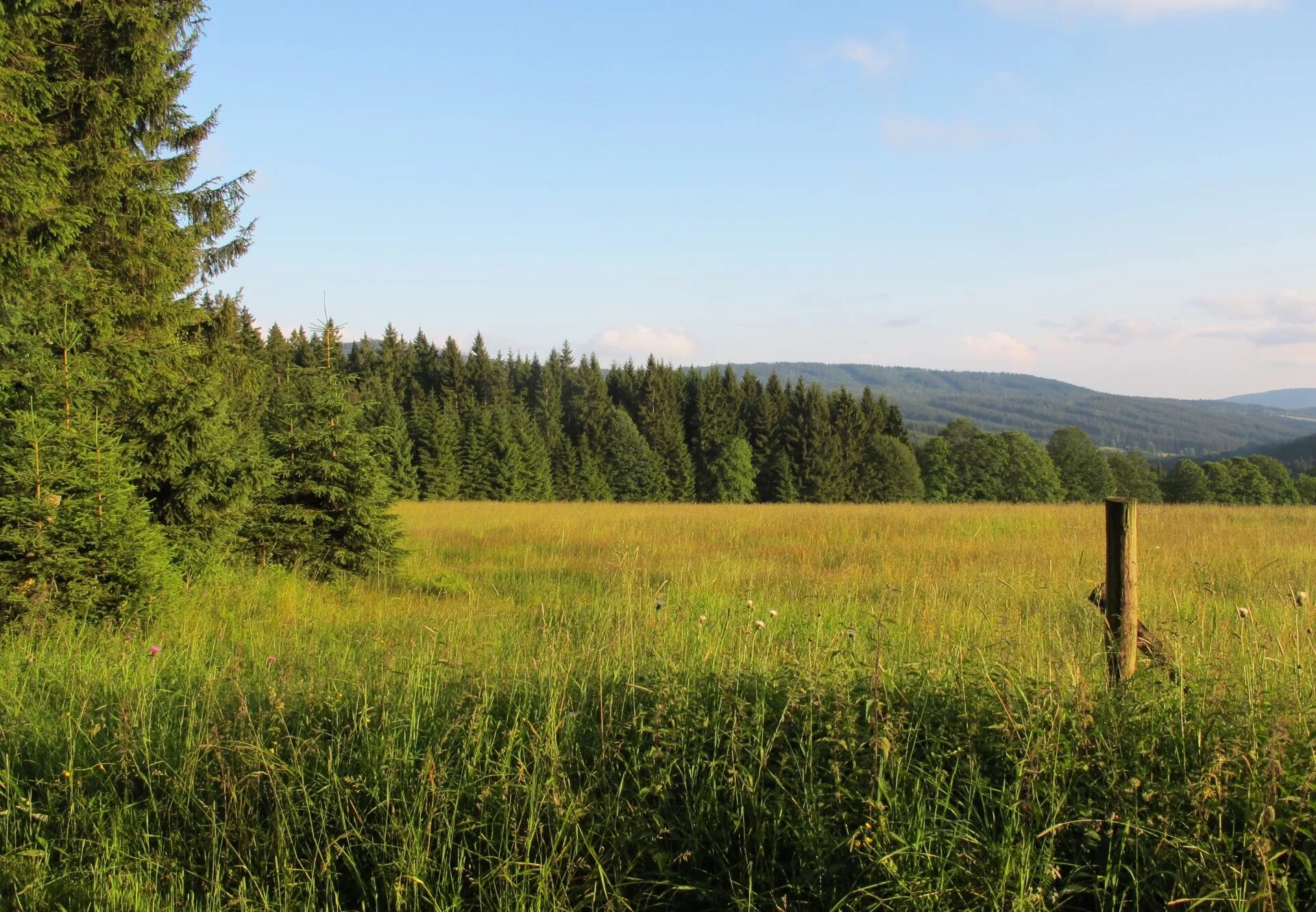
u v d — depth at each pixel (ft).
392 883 10.25
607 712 13.09
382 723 13.07
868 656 14.39
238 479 31.78
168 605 23.62
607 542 53.06
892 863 9.26
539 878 9.87
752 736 11.42
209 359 51.83
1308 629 14.43
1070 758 10.32
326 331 38.27
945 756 10.76
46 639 20.12
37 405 24.29
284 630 23.75
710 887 10.12
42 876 10.80
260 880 10.84
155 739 13.92
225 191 49.21
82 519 22.65
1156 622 17.24
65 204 40.19
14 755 13.73
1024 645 15.48
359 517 34.83
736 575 36.14
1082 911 9.25
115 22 41.96
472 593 32.40
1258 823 8.94
